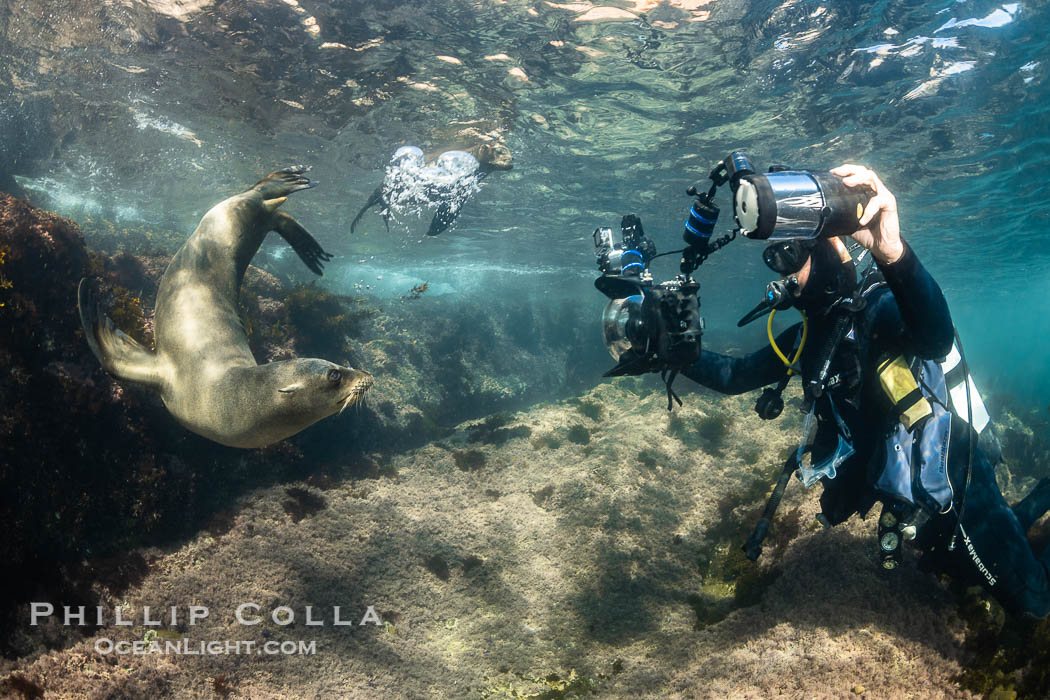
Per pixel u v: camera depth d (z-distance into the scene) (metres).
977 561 3.65
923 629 4.20
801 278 3.23
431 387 18.66
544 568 7.61
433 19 9.38
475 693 5.90
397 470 10.01
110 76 11.55
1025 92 11.64
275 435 1.90
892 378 3.39
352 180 17.28
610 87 11.69
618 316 3.34
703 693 4.38
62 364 7.59
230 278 2.29
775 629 4.77
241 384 1.87
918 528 3.66
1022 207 19.27
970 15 9.27
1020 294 41.47
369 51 10.41
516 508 8.79
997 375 33.44
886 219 2.62
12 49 10.68
